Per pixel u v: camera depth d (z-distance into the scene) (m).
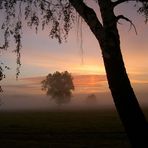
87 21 3.63
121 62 3.46
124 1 3.56
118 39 3.50
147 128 3.36
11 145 15.35
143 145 3.32
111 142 15.73
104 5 3.53
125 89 3.41
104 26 3.51
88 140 16.78
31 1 4.27
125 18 3.56
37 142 16.36
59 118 39.53
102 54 3.52
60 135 19.39
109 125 25.77
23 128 24.30
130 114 3.38
